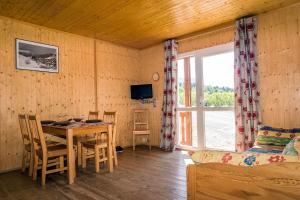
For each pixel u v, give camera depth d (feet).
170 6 10.70
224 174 3.05
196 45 15.06
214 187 3.14
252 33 11.90
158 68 17.37
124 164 12.20
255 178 2.78
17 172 11.25
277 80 11.22
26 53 12.37
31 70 12.53
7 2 9.98
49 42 13.39
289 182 2.55
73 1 10.00
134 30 14.03
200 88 14.93
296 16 10.67
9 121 11.65
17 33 12.10
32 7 10.54
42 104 12.91
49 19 11.98
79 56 14.87
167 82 16.07
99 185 9.15
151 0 10.05
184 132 16.33
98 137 13.14
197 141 15.16
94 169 11.39
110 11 11.12
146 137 18.06
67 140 9.60
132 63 18.39
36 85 12.70
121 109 17.35
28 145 11.00
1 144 11.37
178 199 7.72
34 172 10.00
